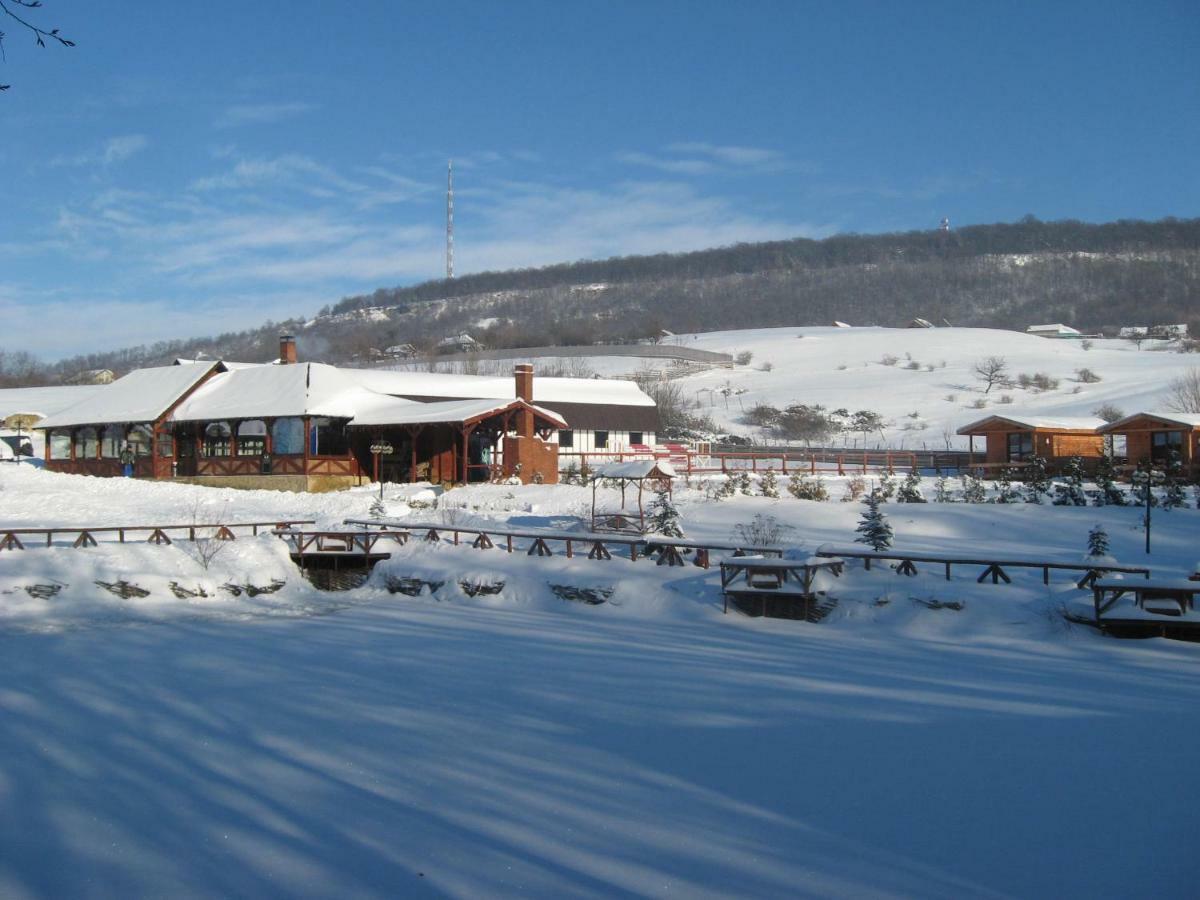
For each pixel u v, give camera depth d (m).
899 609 16.97
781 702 12.60
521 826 8.76
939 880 7.62
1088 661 14.48
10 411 63.94
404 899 7.42
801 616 17.50
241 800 9.41
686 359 104.75
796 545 21.22
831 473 43.06
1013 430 45.25
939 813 8.93
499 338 129.12
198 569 20.98
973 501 29.33
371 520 25.00
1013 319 179.38
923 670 14.12
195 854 8.23
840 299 196.38
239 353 154.88
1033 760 10.27
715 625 17.45
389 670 14.50
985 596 16.83
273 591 21.34
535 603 19.56
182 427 41.59
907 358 102.31
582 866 7.95
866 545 20.67
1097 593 15.71
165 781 9.93
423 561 21.55
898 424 73.19
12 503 32.19
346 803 9.32
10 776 10.08
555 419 40.34
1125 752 10.45
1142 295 181.62
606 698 12.88
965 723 11.59
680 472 40.94
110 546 21.27
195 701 12.87
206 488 36.56
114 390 45.56
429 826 8.77
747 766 10.25
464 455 36.62
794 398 85.31
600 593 19.14
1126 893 7.35
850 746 10.84
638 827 8.72
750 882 7.64
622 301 198.50
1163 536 22.92
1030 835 8.41
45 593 19.28
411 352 115.94
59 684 13.75
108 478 38.31
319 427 39.09
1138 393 73.94
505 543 22.80
